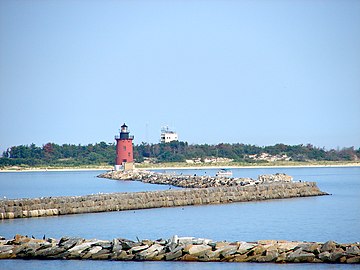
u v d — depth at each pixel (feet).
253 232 464.65
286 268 329.11
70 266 346.33
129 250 361.51
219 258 349.61
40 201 564.30
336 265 332.80
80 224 506.07
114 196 618.03
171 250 356.18
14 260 362.74
